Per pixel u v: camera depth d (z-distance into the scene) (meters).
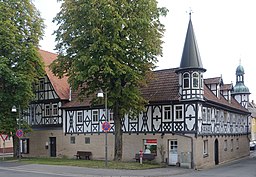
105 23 23.70
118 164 25.48
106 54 24.06
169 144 29.75
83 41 25.30
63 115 37.50
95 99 26.30
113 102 25.14
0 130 32.59
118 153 27.03
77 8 24.73
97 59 24.22
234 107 40.09
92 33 23.75
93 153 34.66
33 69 34.00
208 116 31.48
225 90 40.88
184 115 28.89
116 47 23.48
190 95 28.56
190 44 29.47
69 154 36.66
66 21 26.45
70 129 36.81
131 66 25.86
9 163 28.75
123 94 25.44
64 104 37.75
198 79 28.81
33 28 34.91
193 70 28.78
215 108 33.66
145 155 30.30
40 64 34.66
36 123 39.72
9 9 32.78
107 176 20.30
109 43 23.92
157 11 26.27
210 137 31.67
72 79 25.48
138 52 24.88
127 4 24.62
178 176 21.48
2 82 33.53
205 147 30.78
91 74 24.05
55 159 33.97
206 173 23.88
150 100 30.56
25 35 34.16
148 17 24.94
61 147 37.44
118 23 23.70
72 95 38.19
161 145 29.86
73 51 26.47
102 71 24.41
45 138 38.81
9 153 48.06
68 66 27.09
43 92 39.03
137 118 31.58
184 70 29.02
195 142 28.12
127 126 32.22
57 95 37.50
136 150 31.42
